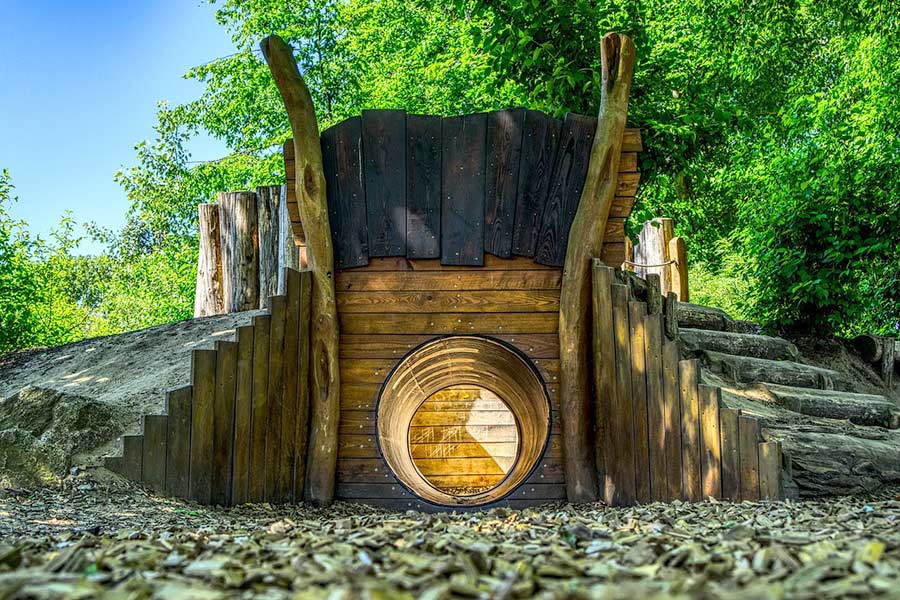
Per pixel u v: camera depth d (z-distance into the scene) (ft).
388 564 10.63
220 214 42.50
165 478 22.13
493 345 25.45
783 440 25.07
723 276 71.82
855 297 42.11
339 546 12.16
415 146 25.36
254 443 23.45
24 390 24.03
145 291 90.12
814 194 40.50
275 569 10.13
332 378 24.45
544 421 25.03
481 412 42.22
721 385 31.81
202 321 40.16
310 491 24.06
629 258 49.67
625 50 24.71
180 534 15.64
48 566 10.51
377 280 25.20
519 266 25.22
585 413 24.18
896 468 24.76
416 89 72.23
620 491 23.48
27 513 18.78
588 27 32.73
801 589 8.49
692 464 22.57
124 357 37.35
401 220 25.23
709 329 39.91
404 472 25.79
